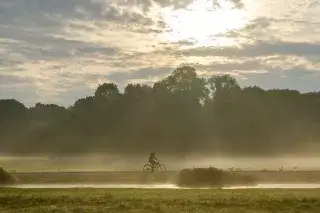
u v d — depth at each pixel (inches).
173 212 868.0
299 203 957.2
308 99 5698.8
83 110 5846.5
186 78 5738.2
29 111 6210.6
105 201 975.6
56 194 1081.4
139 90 5841.5
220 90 5743.1
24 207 938.7
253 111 5541.3
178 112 5565.9
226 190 1213.1
